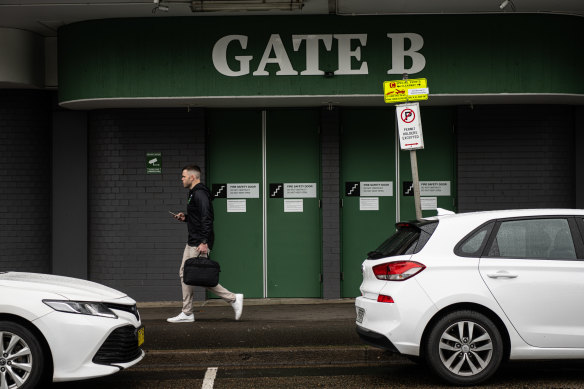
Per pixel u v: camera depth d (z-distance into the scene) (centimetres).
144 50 1025
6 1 953
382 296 626
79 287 621
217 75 1027
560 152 1105
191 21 1026
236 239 1117
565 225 637
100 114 1112
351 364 745
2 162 1110
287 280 1117
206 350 750
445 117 1120
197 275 875
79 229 1133
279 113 1118
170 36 1026
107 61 1024
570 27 1027
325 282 1096
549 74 1019
